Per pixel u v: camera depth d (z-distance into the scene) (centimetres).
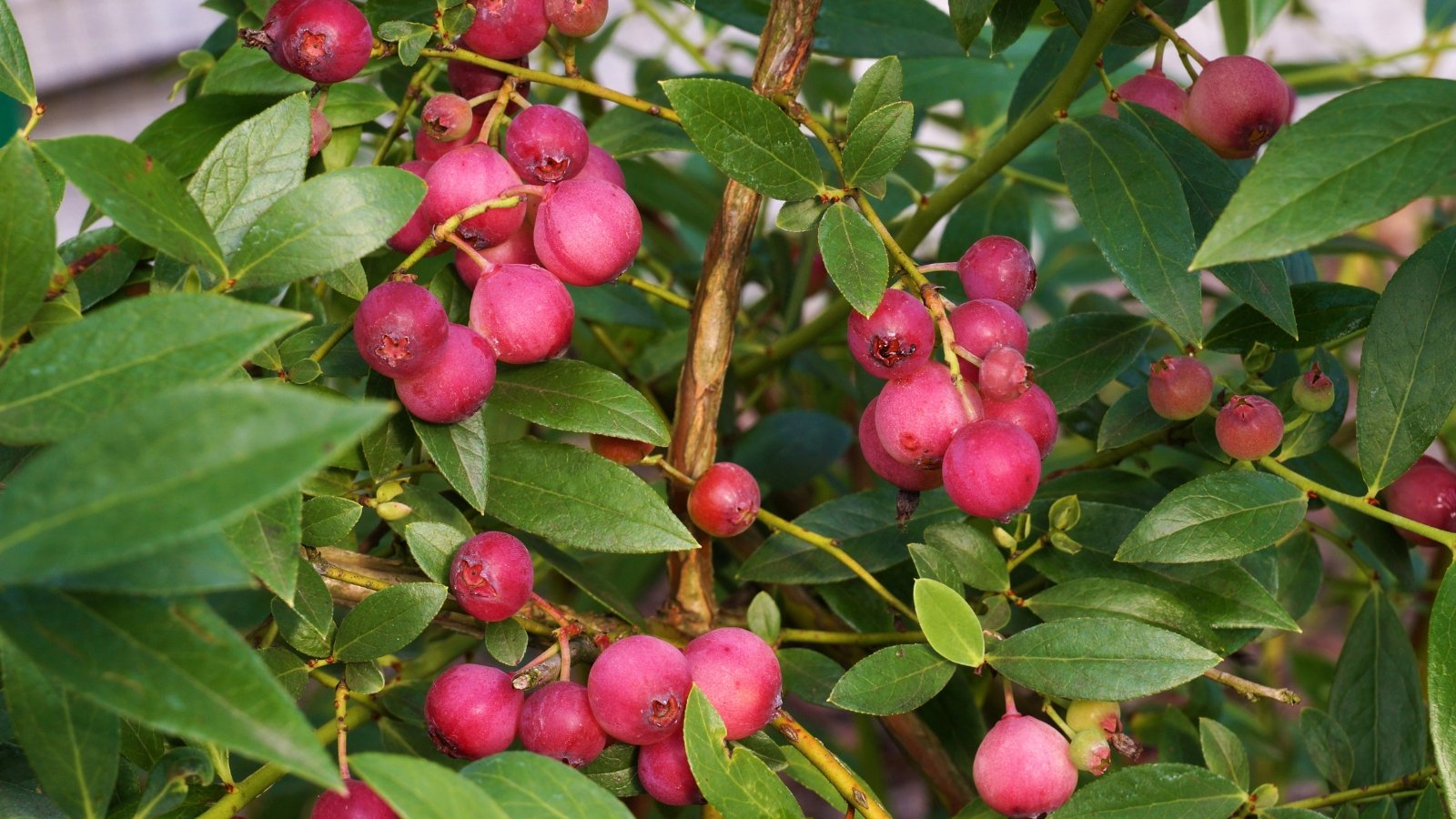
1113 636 43
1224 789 43
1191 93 46
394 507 44
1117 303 65
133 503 32
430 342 40
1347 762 47
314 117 44
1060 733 44
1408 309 45
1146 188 44
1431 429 44
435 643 53
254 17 50
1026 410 42
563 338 42
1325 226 38
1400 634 49
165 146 48
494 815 36
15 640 34
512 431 57
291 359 45
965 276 43
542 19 43
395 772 36
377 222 40
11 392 35
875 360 41
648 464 45
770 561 48
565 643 43
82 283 44
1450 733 41
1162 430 49
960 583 44
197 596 35
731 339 46
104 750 38
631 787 43
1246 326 48
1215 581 45
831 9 53
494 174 42
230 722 34
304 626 42
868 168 42
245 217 41
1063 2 47
